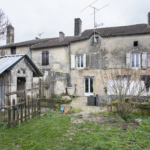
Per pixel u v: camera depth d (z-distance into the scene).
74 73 13.05
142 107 6.27
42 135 4.19
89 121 5.60
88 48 12.62
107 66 12.00
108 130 4.54
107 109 7.17
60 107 7.67
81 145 3.62
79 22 13.76
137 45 11.35
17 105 4.87
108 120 5.70
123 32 11.55
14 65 6.48
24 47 15.68
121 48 11.70
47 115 6.35
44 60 14.58
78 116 6.29
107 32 12.45
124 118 5.84
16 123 4.83
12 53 16.45
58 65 13.84
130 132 4.39
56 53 14.00
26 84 7.52
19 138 4.00
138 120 5.59
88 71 12.55
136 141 3.81
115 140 3.85
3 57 7.52
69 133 4.40
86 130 4.61
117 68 11.70
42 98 7.93
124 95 6.05
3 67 6.25
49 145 3.59
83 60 12.75
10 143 3.69
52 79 9.42
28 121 5.30
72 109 7.63
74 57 13.04
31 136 4.11
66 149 3.44
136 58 11.51
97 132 4.45
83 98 11.28
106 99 7.93
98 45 12.31
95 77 12.28
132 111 6.43
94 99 8.59
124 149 3.40
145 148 3.46
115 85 7.35
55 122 5.40
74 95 11.80
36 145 3.57
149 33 11.04
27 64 7.54
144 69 11.05
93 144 3.63
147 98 7.07
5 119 5.19
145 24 12.66
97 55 12.33
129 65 11.25
